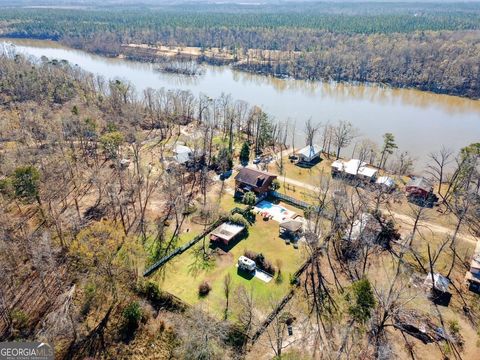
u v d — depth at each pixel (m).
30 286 48.66
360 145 98.94
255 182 72.44
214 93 149.25
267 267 53.53
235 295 48.94
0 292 43.00
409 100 143.50
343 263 55.66
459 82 148.62
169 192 67.69
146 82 166.25
